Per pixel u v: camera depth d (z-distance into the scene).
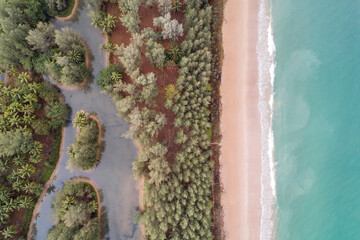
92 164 44.38
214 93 46.75
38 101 44.47
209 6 44.84
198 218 40.81
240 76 47.41
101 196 45.16
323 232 46.62
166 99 44.94
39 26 41.56
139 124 40.59
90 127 43.12
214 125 46.38
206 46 44.19
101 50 47.09
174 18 46.88
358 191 46.97
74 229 41.28
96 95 46.78
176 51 43.88
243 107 47.19
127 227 45.09
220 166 46.41
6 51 40.81
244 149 47.03
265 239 46.22
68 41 42.62
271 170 47.28
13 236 42.50
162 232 39.44
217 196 45.69
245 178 46.72
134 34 41.50
